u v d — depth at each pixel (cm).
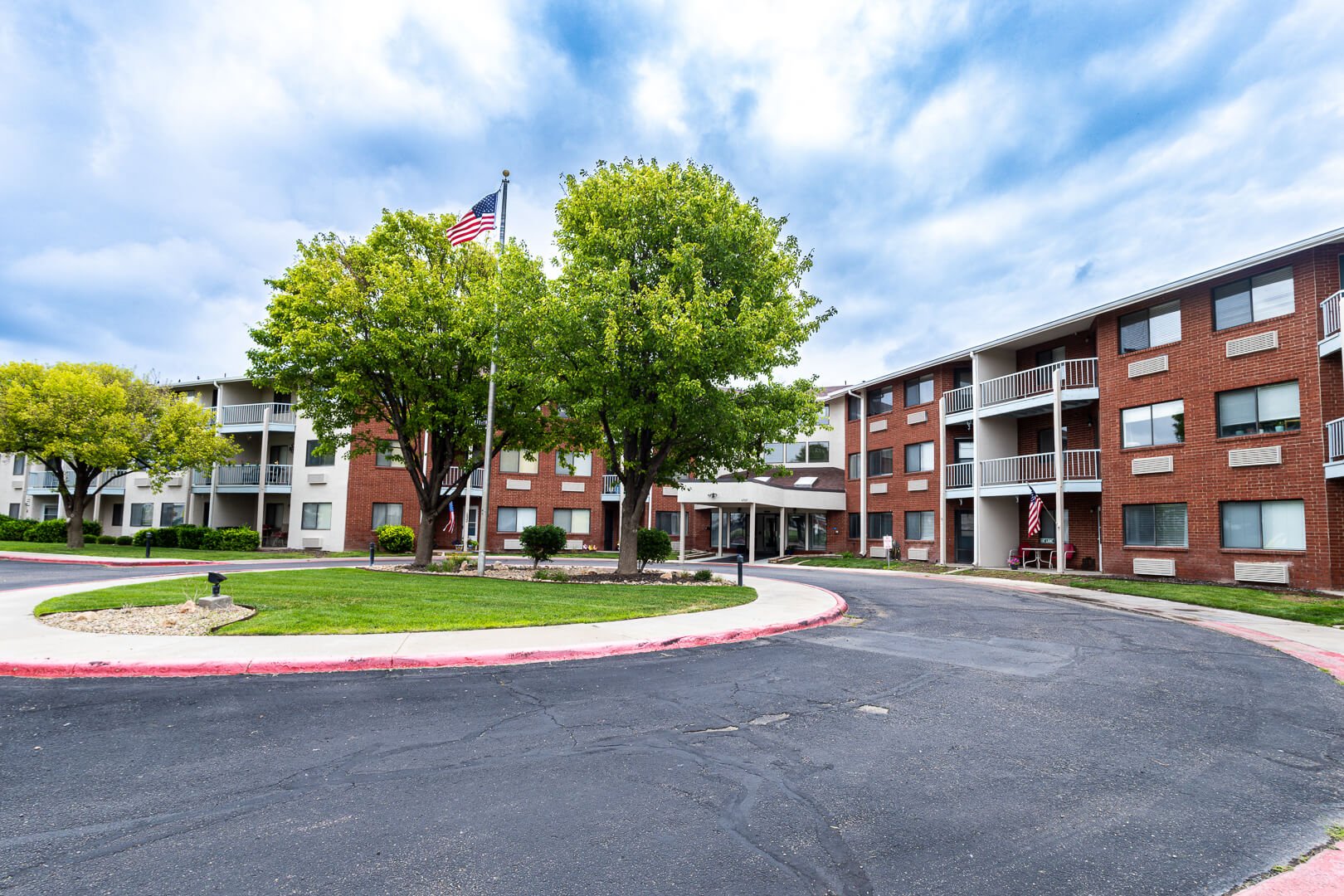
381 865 334
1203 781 462
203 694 640
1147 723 591
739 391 1861
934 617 1248
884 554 3180
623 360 1587
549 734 538
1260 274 1888
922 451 3084
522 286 1698
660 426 1678
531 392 1950
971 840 370
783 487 3731
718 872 332
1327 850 365
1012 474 2598
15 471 4347
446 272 2073
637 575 1862
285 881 319
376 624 955
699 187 1719
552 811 399
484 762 478
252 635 877
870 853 354
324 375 1973
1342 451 1644
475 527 3528
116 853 344
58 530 3447
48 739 515
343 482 3369
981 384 2714
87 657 740
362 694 648
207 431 3028
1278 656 915
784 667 792
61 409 2725
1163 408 2112
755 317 1545
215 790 425
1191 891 321
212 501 3466
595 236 1633
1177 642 1016
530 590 1452
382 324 1920
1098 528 2419
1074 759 499
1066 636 1046
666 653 866
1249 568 1859
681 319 1460
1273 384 1844
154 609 1049
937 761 492
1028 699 662
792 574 2423
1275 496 1820
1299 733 572
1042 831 383
